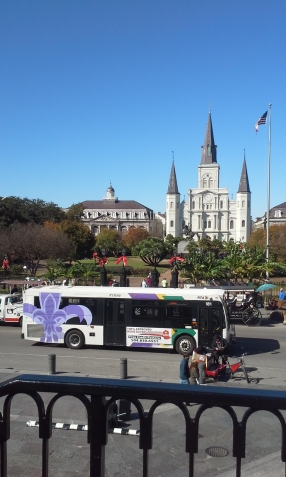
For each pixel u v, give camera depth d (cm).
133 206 17275
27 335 2012
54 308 1986
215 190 14062
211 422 971
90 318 1953
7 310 2555
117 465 800
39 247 6078
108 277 4547
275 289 3578
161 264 7638
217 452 839
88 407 262
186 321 1877
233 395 248
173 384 265
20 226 6944
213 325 1859
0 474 265
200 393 252
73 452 844
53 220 10281
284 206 13688
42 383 264
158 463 805
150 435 259
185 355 1398
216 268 3600
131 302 1922
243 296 2938
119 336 1925
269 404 244
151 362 1742
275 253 5444
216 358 1551
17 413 1020
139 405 261
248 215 14075
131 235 11669
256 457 816
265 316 2875
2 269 6075
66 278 4184
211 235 14088
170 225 14700
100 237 11325
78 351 1933
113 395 260
